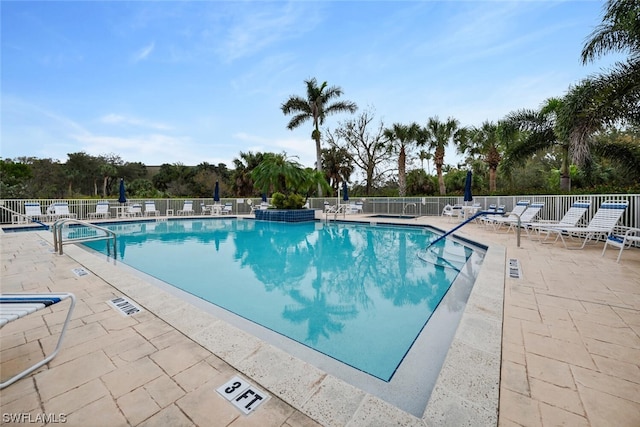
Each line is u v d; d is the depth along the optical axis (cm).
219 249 762
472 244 753
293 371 199
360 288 443
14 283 390
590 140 860
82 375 194
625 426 147
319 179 2047
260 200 2012
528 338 235
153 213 1667
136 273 529
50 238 790
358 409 164
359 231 1114
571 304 304
